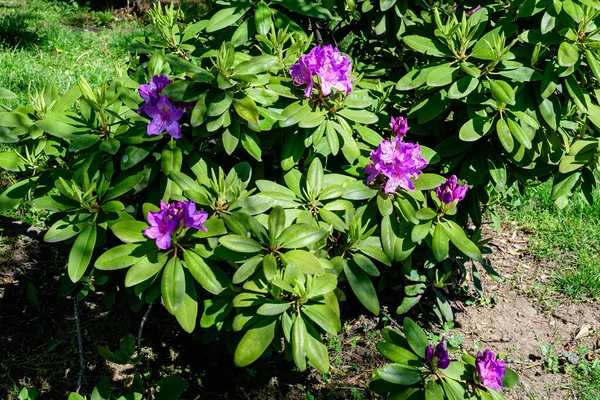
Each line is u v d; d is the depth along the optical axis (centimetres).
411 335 141
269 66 144
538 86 162
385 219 152
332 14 187
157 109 141
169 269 135
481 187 187
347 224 148
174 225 132
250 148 147
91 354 199
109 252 135
